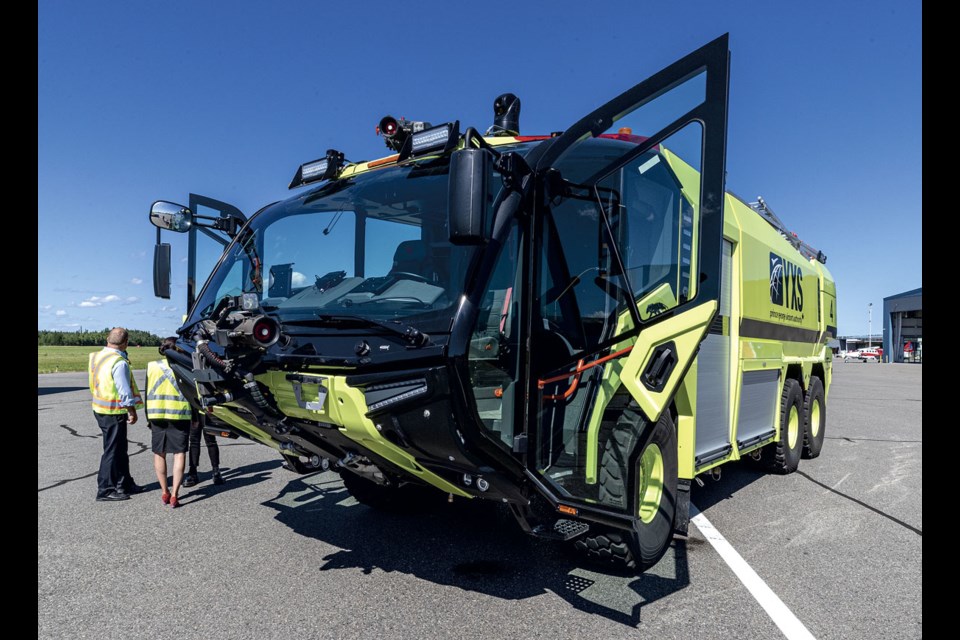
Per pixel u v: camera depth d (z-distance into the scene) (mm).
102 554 4500
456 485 3297
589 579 4023
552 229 3566
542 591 3826
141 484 6738
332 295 3717
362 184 3992
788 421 7223
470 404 2926
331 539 4809
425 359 2936
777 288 6762
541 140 3900
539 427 3354
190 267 4715
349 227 3947
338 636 3250
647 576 4086
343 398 3139
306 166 4609
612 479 3494
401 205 3660
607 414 3578
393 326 3062
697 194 3420
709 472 5352
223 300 4270
